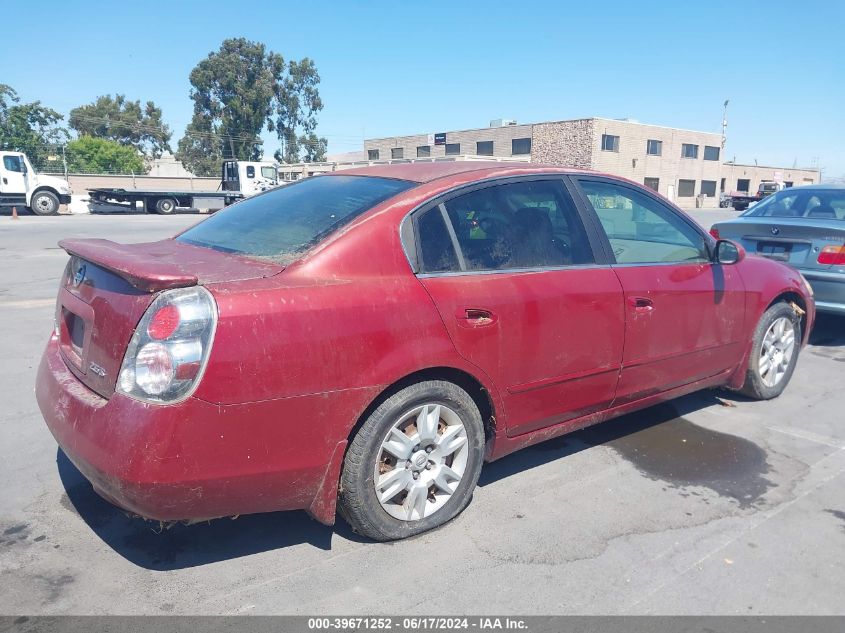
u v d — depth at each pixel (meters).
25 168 28.05
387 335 2.76
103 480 2.42
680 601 2.67
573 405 3.58
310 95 72.69
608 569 2.87
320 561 2.88
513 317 3.17
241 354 2.43
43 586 2.66
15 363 5.57
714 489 3.64
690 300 4.07
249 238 3.18
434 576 2.79
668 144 54.47
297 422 2.57
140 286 2.44
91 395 2.63
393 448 2.90
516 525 3.21
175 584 2.69
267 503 2.65
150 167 71.56
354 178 3.53
